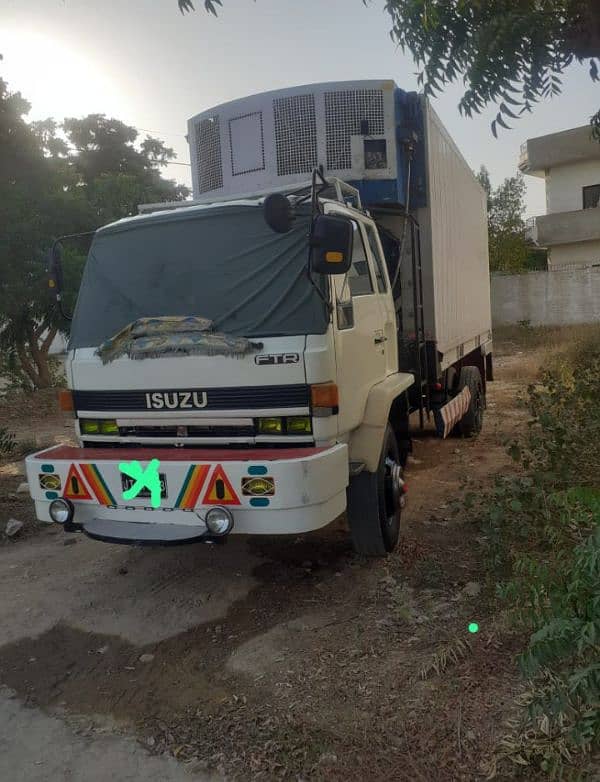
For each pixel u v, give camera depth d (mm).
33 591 5113
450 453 8648
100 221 15781
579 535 4586
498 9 3258
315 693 3607
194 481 4199
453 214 8352
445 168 7801
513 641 3859
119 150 36219
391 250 6926
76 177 16172
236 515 4168
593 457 5801
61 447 4988
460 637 3992
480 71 3162
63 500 4559
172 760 3193
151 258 4887
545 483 5383
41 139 14852
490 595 4430
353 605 4559
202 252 4738
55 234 14375
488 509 5359
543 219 28062
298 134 5980
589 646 2955
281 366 4289
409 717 3342
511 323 26250
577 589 2980
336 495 4305
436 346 7203
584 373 8023
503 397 12773
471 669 3664
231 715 3480
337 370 4441
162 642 4277
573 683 2756
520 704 3283
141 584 5133
